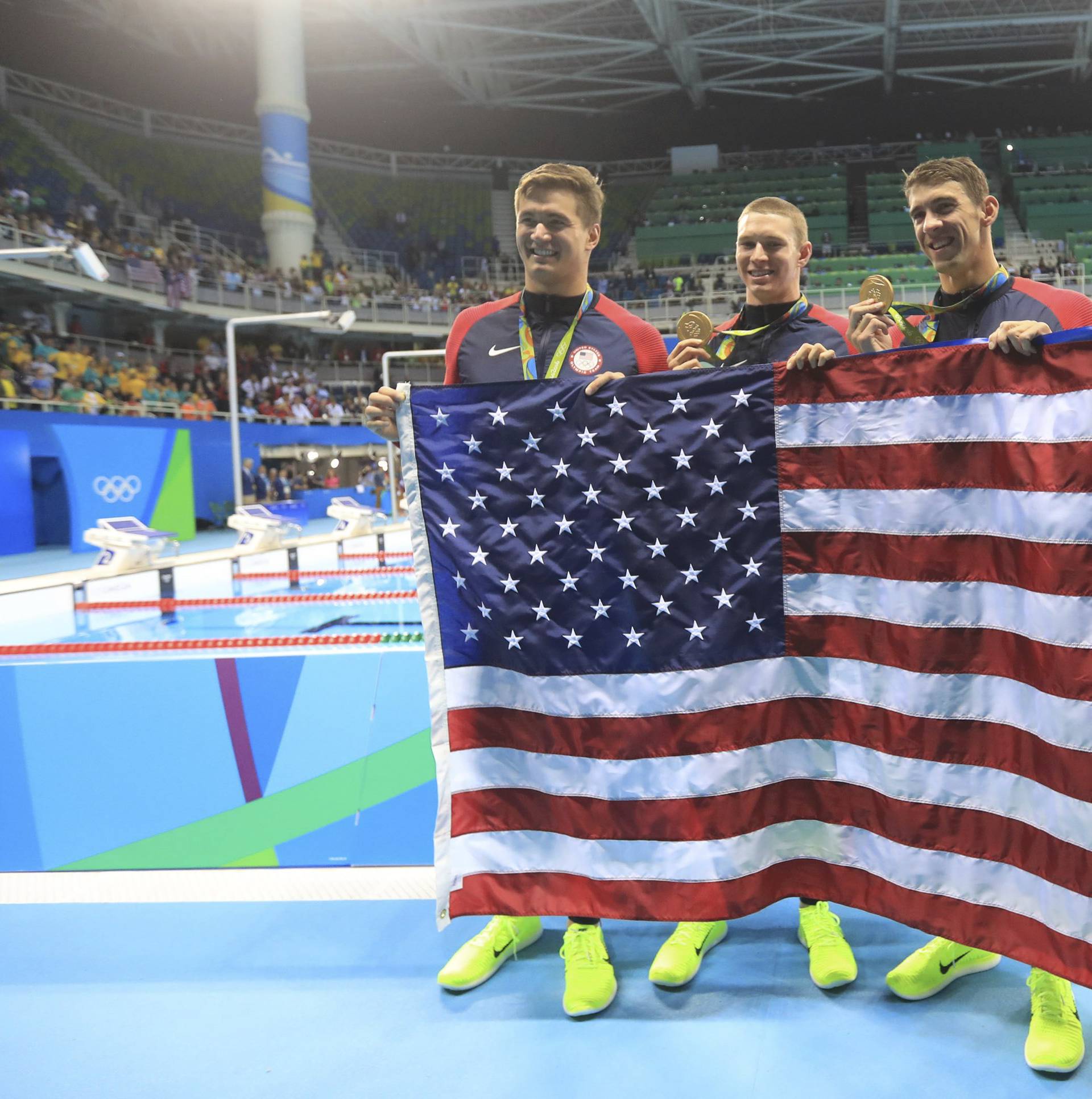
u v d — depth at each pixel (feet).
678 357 8.51
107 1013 7.38
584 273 8.46
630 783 7.63
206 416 65.16
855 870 7.41
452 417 7.92
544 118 113.91
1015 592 6.75
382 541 40.09
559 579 7.79
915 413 7.09
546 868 7.72
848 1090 6.22
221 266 78.02
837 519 7.39
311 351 87.92
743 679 7.57
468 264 104.22
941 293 8.58
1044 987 6.83
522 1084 6.38
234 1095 6.34
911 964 7.41
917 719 7.09
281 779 9.66
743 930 8.65
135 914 8.98
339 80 102.06
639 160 114.83
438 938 8.50
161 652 20.84
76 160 82.17
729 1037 6.88
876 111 111.55
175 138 94.12
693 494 7.62
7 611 27.71
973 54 101.55
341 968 8.02
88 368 61.11
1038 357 6.57
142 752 9.75
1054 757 6.47
